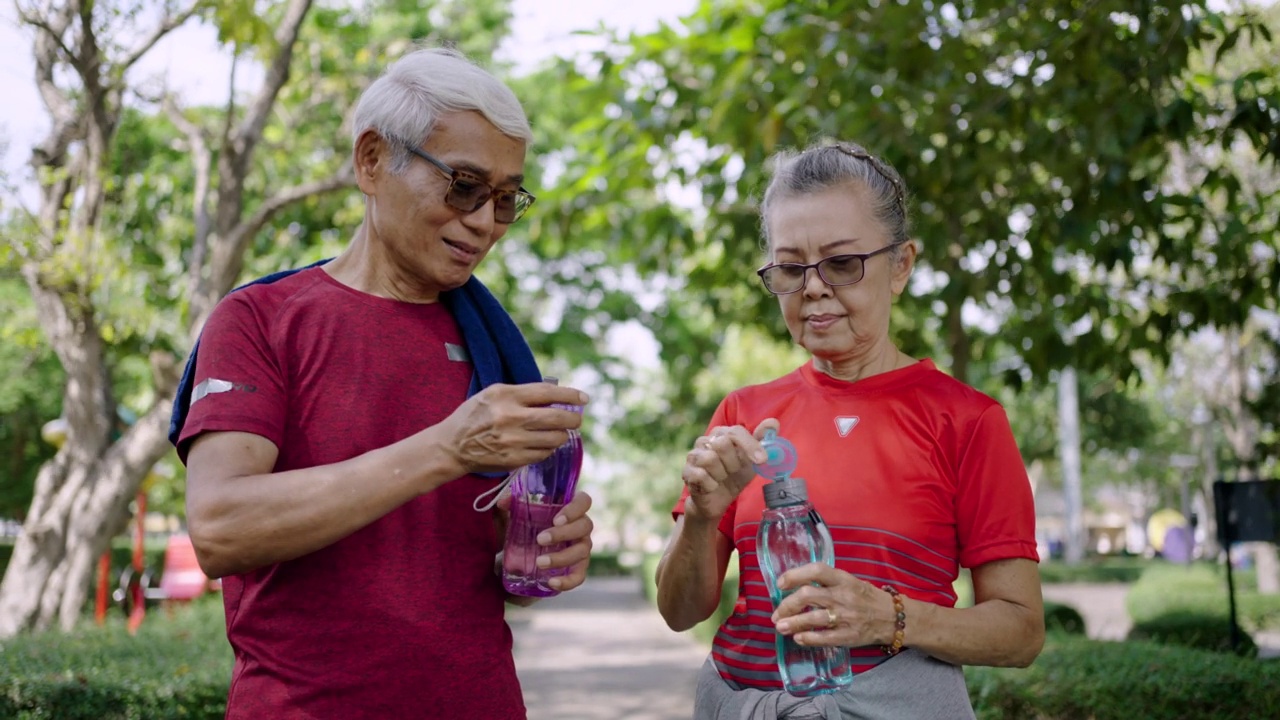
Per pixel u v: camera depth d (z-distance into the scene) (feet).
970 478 6.62
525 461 5.70
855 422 6.84
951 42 19.27
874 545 6.51
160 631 22.26
